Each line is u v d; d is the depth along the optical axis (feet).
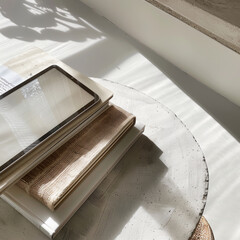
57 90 2.30
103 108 2.32
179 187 2.21
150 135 2.47
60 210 1.97
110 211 2.07
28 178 1.98
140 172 2.26
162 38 4.58
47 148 2.04
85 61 4.59
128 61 4.66
